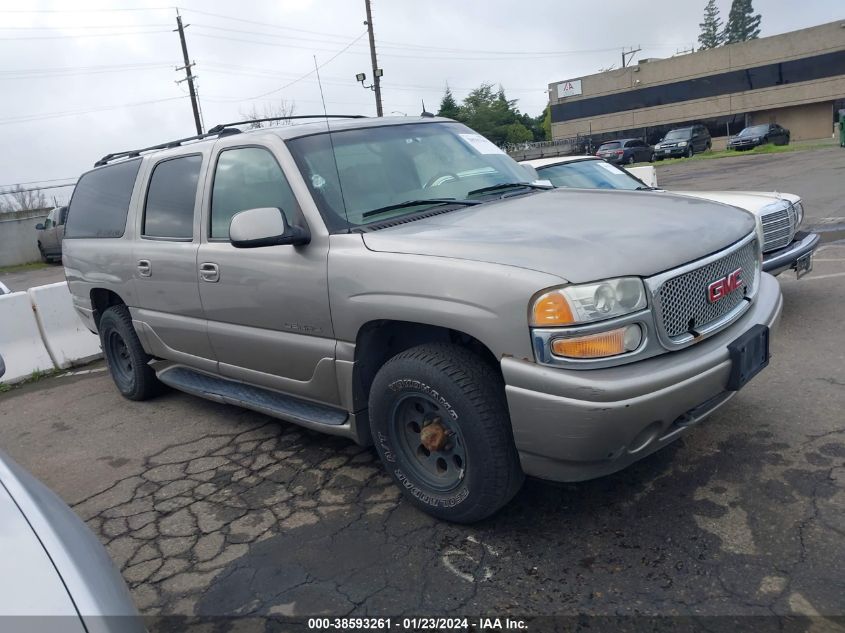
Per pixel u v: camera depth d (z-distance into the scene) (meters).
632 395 2.66
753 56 43.72
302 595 2.94
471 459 3.03
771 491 3.29
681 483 3.45
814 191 14.05
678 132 35.47
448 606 2.76
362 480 3.90
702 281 3.05
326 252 3.47
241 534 3.49
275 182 3.81
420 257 3.10
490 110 78.69
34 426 5.59
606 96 51.16
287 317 3.73
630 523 3.17
